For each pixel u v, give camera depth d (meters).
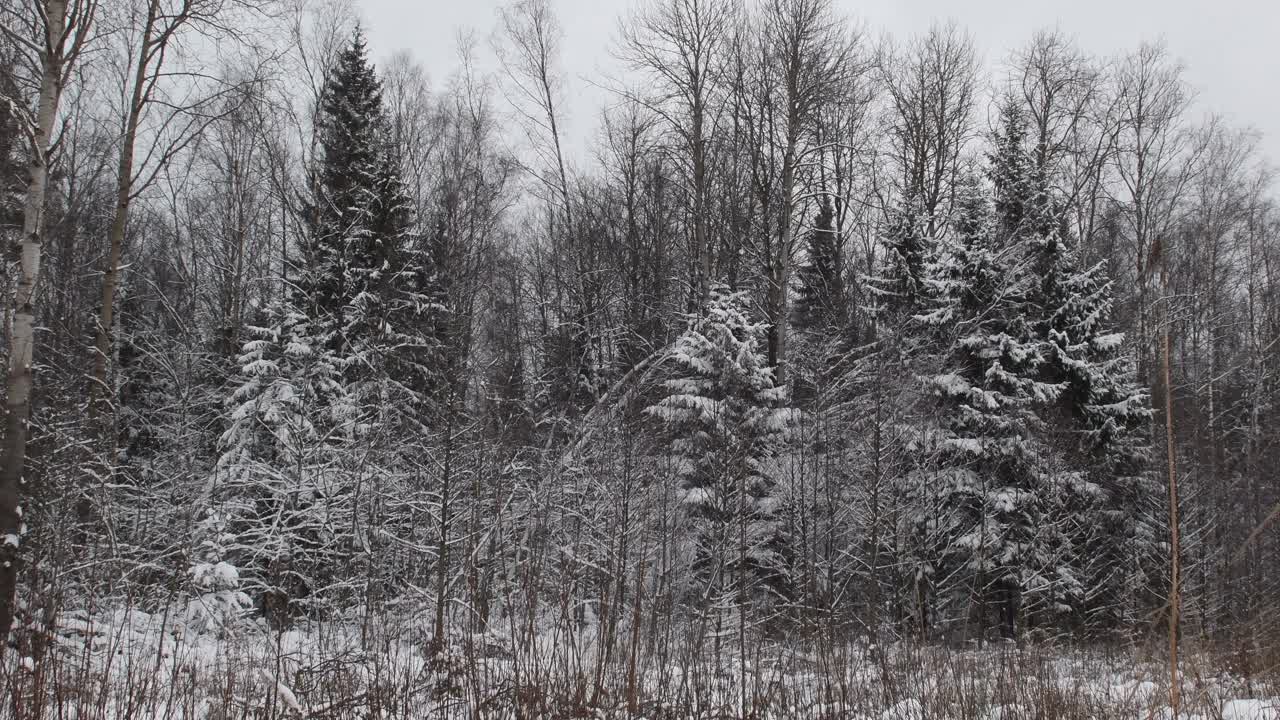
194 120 16.22
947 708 8.69
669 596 12.10
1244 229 34.19
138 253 24.78
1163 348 4.72
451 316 16.66
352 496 13.53
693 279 25.17
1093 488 18.77
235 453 14.69
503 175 27.28
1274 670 9.64
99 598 11.07
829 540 16.84
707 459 17.73
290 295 18.77
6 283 11.82
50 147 10.38
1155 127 29.89
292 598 12.77
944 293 20.69
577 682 8.32
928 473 18.19
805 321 25.28
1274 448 24.28
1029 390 19.48
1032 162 21.92
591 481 16.14
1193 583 17.75
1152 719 6.90
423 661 9.62
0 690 7.06
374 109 22.44
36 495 10.87
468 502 13.12
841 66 23.72
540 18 23.95
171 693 7.23
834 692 9.40
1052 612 17.97
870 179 28.05
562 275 26.48
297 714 7.42
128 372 19.92
